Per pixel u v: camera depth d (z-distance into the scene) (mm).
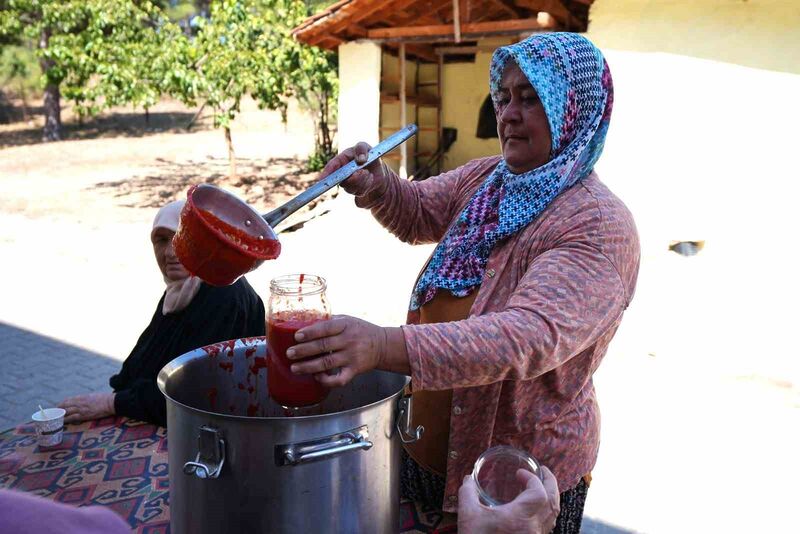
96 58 9977
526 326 1088
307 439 1041
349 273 6090
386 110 9141
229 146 10898
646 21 5723
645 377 4066
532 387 1310
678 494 2990
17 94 21484
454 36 7125
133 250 7105
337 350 1016
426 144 10047
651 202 5914
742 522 2812
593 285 1155
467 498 977
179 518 1146
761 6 5320
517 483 1010
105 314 5273
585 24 6086
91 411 1964
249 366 1490
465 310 1403
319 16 7328
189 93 9883
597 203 1247
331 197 8930
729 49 5492
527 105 1295
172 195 10070
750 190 5598
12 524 492
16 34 15117
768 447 3369
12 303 5492
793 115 5402
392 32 7469
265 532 1069
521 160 1323
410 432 1266
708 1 5469
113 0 9906
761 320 4734
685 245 5766
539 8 6312
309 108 11617
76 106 10078
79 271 6406
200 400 1428
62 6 10219
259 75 9766
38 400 3896
